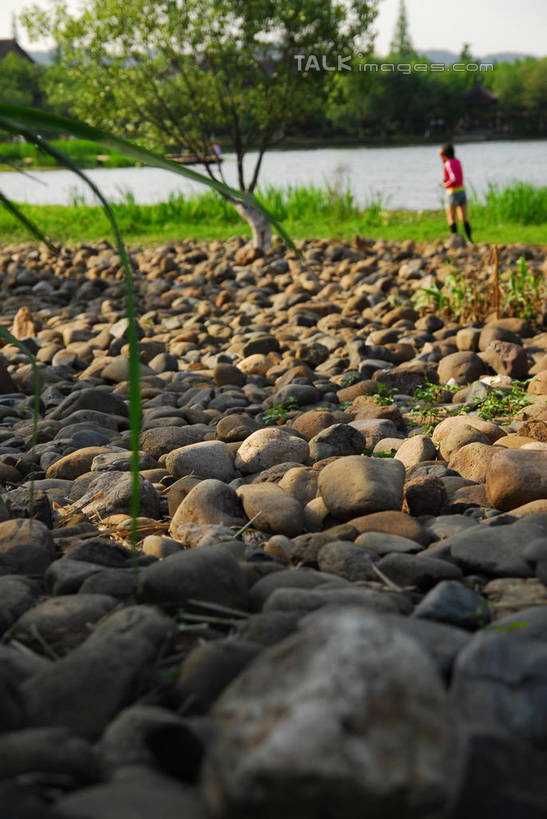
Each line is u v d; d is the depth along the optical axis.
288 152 60.44
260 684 1.16
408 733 1.06
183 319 9.20
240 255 12.98
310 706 1.07
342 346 7.14
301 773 1.02
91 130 1.58
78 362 7.02
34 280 12.06
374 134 87.19
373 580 2.37
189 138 13.20
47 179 37.81
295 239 15.24
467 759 1.17
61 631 1.94
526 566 2.30
